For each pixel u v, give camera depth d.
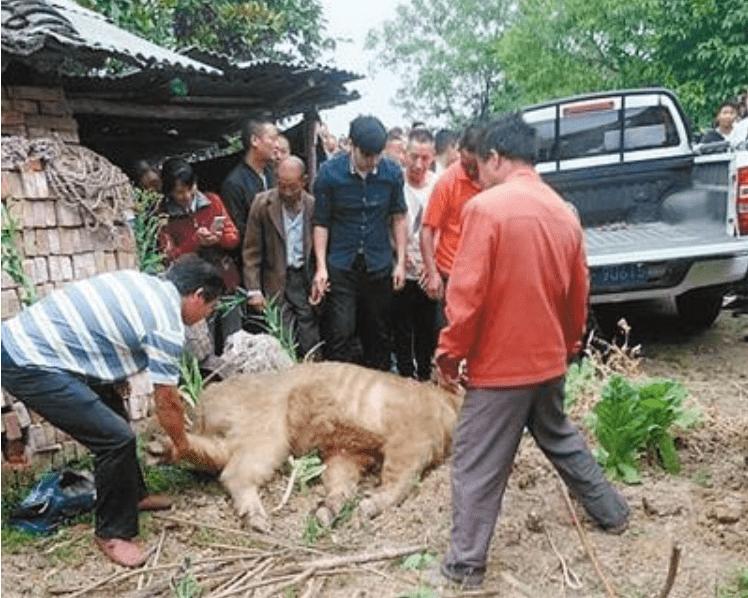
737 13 17.83
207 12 14.28
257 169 6.95
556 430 4.21
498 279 3.74
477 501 3.89
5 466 4.90
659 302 10.16
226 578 4.06
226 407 5.04
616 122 8.63
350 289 6.33
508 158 3.94
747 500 4.58
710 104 18.61
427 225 6.06
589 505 4.29
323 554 4.25
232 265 6.61
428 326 6.77
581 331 4.17
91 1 10.21
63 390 4.07
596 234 8.26
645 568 4.04
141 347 4.23
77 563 4.22
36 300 4.92
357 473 5.00
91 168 5.45
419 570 4.05
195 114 8.12
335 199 6.19
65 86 7.01
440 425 4.98
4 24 5.15
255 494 4.73
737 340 8.59
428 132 6.68
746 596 3.77
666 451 4.96
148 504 4.70
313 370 5.16
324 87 8.37
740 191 7.34
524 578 4.00
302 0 15.99
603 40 24.77
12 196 5.04
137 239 5.78
